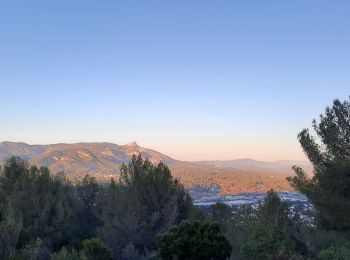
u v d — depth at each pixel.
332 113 23.05
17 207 30.45
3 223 24.28
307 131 23.80
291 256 17.50
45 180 33.06
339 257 19.19
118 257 27.55
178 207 29.66
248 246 21.14
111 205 29.03
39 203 31.34
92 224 38.59
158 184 28.70
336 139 22.42
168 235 19.17
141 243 27.98
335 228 26.50
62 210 31.30
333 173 21.69
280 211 26.50
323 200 22.02
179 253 18.64
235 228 27.36
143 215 28.02
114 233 28.17
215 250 18.66
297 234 25.98
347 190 21.86
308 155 23.42
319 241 24.92
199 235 18.94
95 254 24.08
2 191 33.19
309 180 23.78
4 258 23.28
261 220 25.17
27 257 23.66
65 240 32.19
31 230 29.67
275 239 20.80
